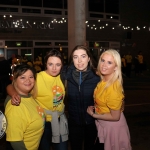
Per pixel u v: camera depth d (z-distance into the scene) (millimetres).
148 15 23766
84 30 4344
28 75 2355
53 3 19500
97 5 21266
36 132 2350
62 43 20047
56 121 2939
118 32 22422
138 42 23453
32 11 18828
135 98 9195
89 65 3105
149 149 4430
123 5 22438
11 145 2230
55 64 2854
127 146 2850
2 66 9297
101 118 2805
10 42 18172
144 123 5965
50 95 2865
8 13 17859
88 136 3166
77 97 3029
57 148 3039
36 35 19031
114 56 2754
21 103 2252
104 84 2838
